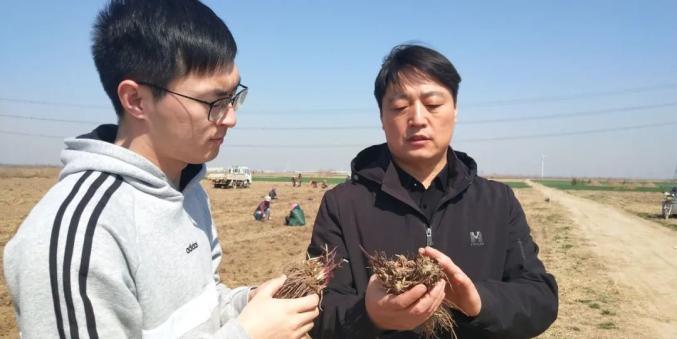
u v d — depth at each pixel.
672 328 8.23
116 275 1.59
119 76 1.85
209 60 1.84
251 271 12.12
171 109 1.84
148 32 1.79
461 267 2.64
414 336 2.50
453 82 2.67
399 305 1.98
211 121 1.91
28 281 1.49
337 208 2.80
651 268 13.30
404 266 2.12
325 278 2.40
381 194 2.78
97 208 1.64
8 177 68.62
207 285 2.13
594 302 9.70
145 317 1.77
